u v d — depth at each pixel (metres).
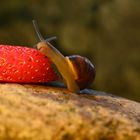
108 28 1.14
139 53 1.12
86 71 0.33
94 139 0.29
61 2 1.15
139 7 1.14
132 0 1.15
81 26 1.14
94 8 1.16
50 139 0.29
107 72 1.11
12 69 0.33
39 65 0.33
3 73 0.33
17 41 1.09
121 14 1.14
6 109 0.29
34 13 1.12
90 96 0.34
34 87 0.33
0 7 1.09
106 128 0.30
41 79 0.34
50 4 1.14
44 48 0.33
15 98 0.30
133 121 0.31
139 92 1.09
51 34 1.12
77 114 0.30
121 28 1.14
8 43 1.09
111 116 0.31
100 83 1.11
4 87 0.32
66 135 0.29
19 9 1.11
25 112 0.29
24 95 0.31
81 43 1.13
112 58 1.12
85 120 0.30
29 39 1.10
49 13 1.13
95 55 1.13
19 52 0.33
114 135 0.30
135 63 1.11
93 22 1.15
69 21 1.14
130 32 1.14
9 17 1.10
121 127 0.30
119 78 1.10
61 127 0.29
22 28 1.10
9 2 1.11
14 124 0.29
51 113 0.29
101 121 0.30
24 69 0.33
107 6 1.16
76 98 0.32
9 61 0.33
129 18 1.14
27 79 0.33
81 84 0.34
